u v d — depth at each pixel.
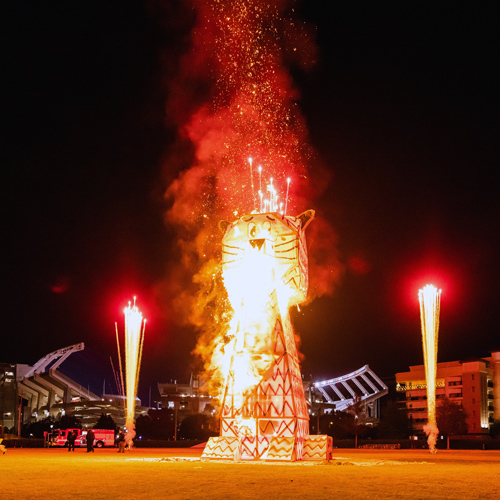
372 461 41.84
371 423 180.50
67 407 186.50
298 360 43.78
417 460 45.53
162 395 185.62
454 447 97.62
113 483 21.92
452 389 141.38
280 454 38.25
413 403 151.88
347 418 135.50
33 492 18.81
